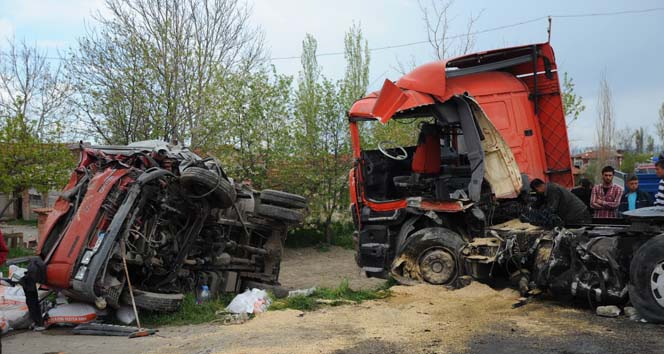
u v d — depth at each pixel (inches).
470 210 358.9
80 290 269.9
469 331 245.3
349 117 404.5
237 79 680.4
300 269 554.3
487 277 331.0
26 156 577.0
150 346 242.1
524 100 386.9
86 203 289.0
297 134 684.1
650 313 244.4
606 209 357.7
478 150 358.9
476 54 380.5
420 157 419.8
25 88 807.7
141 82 645.3
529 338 231.8
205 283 343.9
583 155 1528.1
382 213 386.6
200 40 699.4
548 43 387.9
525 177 360.2
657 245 244.7
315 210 693.3
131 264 296.0
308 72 822.5
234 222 357.1
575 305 289.3
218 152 662.5
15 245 599.5
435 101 366.0
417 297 324.2
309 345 230.5
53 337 263.9
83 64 646.5
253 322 282.0
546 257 294.7
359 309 300.0
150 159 313.4
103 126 646.5
